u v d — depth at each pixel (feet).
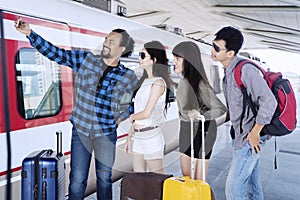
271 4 36.14
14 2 9.06
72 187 8.80
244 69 7.93
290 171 16.33
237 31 8.20
